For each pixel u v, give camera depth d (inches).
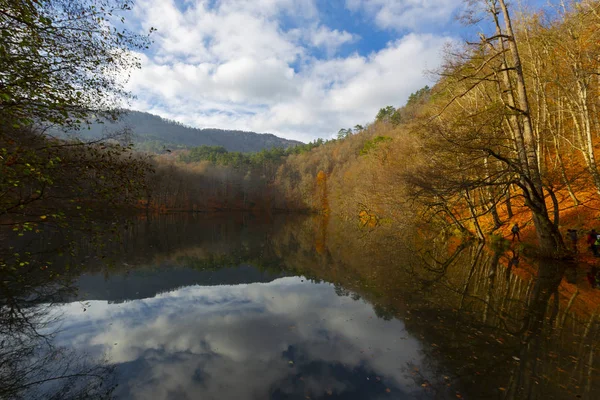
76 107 228.5
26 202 229.6
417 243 853.8
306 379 186.7
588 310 289.3
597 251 461.1
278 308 330.6
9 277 436.5
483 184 499.5
